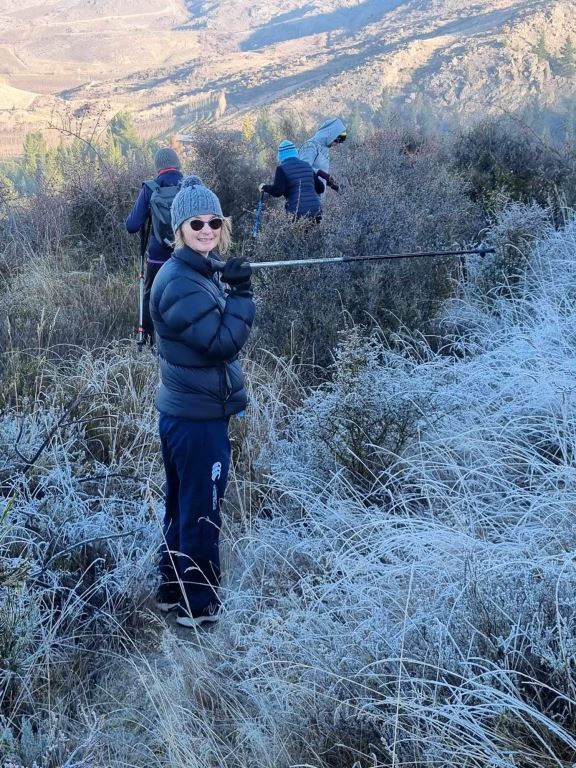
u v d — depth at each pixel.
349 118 123.75
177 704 2.98
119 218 9.19
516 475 4.29
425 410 4.53
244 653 3.36
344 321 5.87
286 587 3.67
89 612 3.60
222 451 3.64
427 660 2.79
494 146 9.88
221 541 4.19
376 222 6.32
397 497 4.14
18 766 2.54
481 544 3.36
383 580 3.30
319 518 4.08
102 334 6.64
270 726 2.88
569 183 8.90
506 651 2.66
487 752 2.38
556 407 4.55
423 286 6.27
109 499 4.05
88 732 2.90
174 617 3.81
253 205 9.60
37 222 9.05
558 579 2.76
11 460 4.28
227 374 3.56
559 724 2.42
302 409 4.89
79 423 4.69
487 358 5.24
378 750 2.63
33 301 7.02
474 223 7.71
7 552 3.67
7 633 3.12
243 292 3.48
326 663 2.95
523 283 6.56
